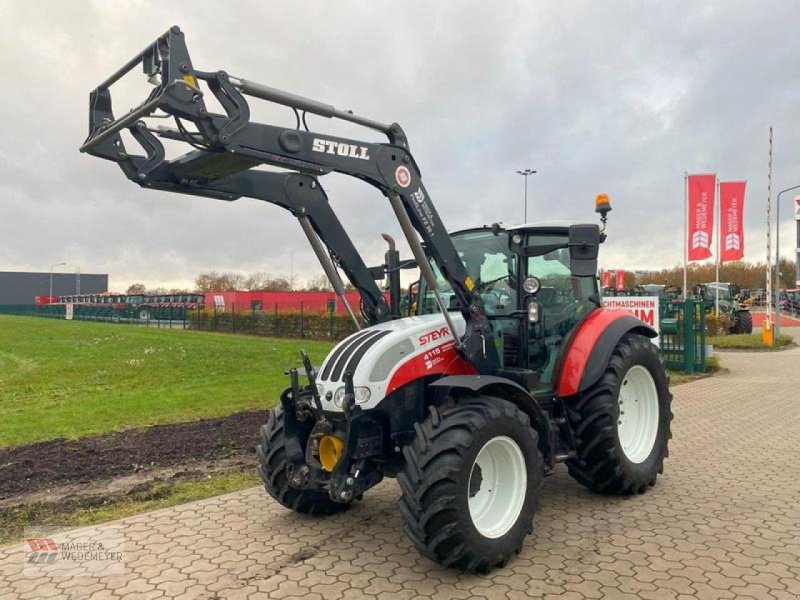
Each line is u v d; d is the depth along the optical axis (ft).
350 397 12.91
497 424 12.80
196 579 12.35
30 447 22.89
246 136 11.82
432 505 11.93
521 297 16.61
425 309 18.74
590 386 16.60
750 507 16.11
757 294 165.27
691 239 73.26
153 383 39.27
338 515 15.99
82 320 162.30
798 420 27.22
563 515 15.72
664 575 12.21
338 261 15.87
